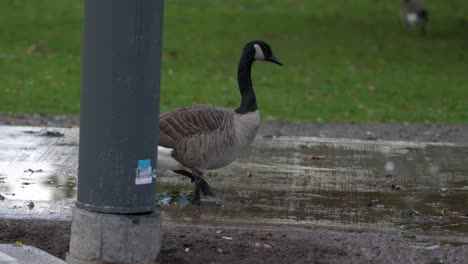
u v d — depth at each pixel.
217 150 9.95
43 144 13.32
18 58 24.14
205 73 23.39
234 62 25.38
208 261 8.02
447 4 40.47
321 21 33.66
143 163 7.72
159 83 7.80
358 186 11.38
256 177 11.70
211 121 9.91
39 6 33.25
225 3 36.75
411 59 27.03
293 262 8.02
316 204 10.39
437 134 16.12
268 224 9.39
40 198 10.18
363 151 13.70
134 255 7.73
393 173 12.21
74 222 7.80
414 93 21.64
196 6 35.19
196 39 28.56
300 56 26.62
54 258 7.57
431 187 11.47
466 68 25.91
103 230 7.67
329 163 12.72
